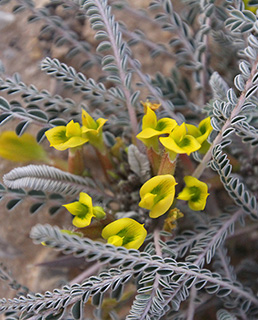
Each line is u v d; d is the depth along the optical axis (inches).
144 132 8.5
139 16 11.3
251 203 9.1
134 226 8.1
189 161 9.3
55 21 11.1
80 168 9.5
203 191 8.6
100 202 9.7
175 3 11.9
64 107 10.0
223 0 11.0
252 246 10.5
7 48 11.7
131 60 10.2
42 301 8.0
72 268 10.4
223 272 9.3
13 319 8.3
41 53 11.6
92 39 11.7
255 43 8.1
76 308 8.0
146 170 9.6
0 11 11.8
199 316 10.2
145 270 8.1
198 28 11.8
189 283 8.3
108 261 7.8
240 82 8.2
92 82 9.8
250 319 9.3
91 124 9.0
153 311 8.1
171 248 9.0
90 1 9.3
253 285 10.1
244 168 10.3
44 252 10.6
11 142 9.8
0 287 10.6
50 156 10.1
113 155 10.3
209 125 8.6
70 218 10.5
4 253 10.7
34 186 8.8
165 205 8.2
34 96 9.8
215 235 9.1
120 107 10.4
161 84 10.8
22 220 10.6
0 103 9.2
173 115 10.2
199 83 10.8
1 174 10.5
